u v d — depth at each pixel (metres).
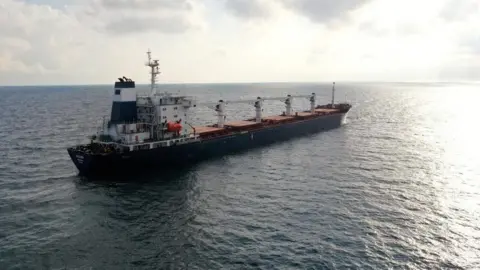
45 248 35.75
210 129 83.44
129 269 32.03
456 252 34.50
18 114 169.25
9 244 36.53
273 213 44.31
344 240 36.78
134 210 45.78
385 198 49.16
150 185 56.06
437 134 106.44
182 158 68.38
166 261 33.34
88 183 56.91
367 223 40.91
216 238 37.78
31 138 99.81
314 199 49.12
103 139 65.69
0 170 65.25
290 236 37.84
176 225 41.19
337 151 81.69
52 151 81.94
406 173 62.00
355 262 32.59
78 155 58.69
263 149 84.44
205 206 47.06
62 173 62.88
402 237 37.44
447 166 66.81
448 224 40.66
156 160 63.94
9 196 51.09
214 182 57.75
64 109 197.62
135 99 67.88
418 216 42.84
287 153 79.88
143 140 65.25
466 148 84.25
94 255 34.47
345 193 51.47
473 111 184.38
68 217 43.62
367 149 83.75
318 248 35.16
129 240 37.59
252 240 37.16
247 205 47.28
